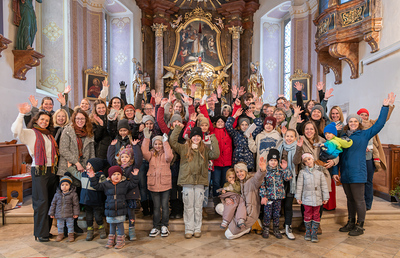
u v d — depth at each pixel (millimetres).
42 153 3609
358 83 7758
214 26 13875
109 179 3523
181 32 13773
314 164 3797
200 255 3275
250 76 12703
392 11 6301
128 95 12930
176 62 13641
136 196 3639
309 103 5184
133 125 3990
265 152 4117
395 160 5293
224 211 3848
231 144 4488
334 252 3363
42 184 3637
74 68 10008
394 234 3957
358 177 3881
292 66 11953
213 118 4707
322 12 7992
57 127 3908
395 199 5230
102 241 3697
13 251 3379
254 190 3850
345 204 5012
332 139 3916
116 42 13117
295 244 3604
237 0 13492
